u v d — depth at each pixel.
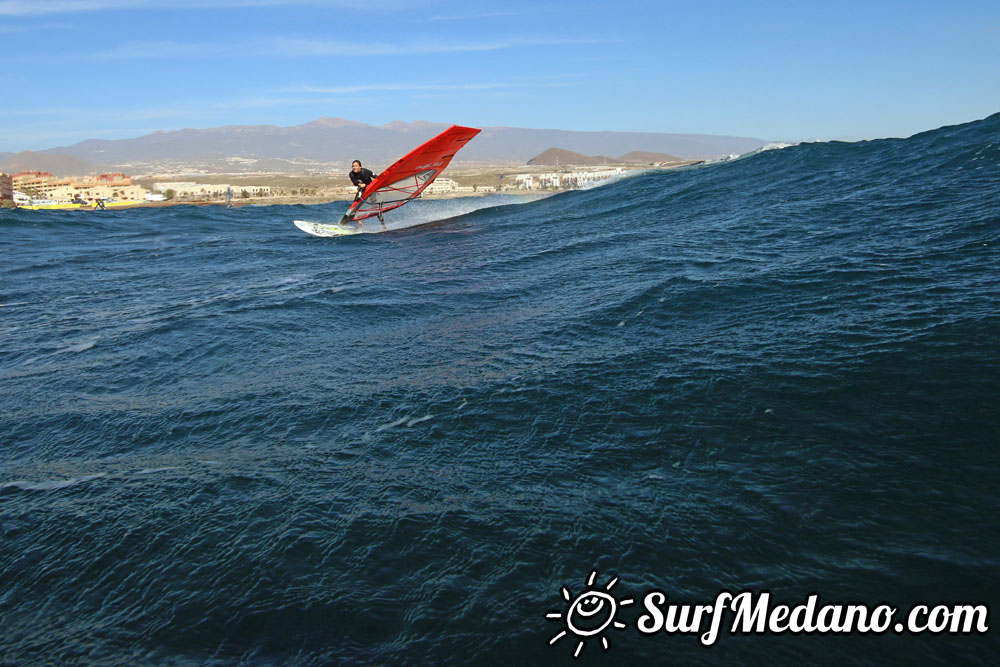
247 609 2.94
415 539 3.34
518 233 14.45
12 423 5.54
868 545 3.04
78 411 5.68
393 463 4.19
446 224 18.19
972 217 8.38
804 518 3.26
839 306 6.08
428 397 5.16
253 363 6.60
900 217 9.32
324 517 3.61
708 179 17.77
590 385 5.04
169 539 3.52
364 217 18.92
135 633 2.86
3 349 8.06
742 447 3.95
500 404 4.89
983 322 5.07
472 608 2.85
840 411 4.20
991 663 2.42
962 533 3.04
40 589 3.22
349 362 6.32
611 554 3.13
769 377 4.78
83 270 14.12
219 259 14.65
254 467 4.28
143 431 5.09
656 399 4.68
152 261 14.96
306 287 10.23
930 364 4.59
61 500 4.08
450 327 7.27
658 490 3.61
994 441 3.68
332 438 4.63
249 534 3.50
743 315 6.27
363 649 2.67
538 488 3.75
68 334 8.57
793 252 8.45
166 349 7.36
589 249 11.02
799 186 14.02
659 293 7.26
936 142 15.20
